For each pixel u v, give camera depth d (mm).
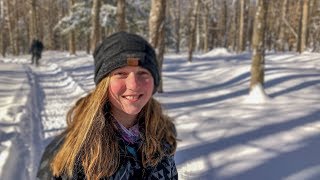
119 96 1345
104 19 25984
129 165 1385
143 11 27344
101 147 1323
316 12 34219
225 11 46281
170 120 1608
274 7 36781
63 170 1315
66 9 54938
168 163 1516
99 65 1347
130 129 1425
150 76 1364
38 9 47500
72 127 1398
